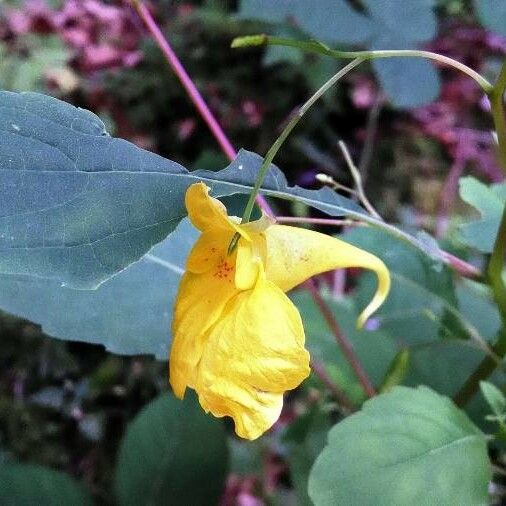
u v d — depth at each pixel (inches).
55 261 4.1
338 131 17.5
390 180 17.3
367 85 16.5
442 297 6.9
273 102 16.4
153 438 8.2
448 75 18.3
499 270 5.9
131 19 17.6
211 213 4.4
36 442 12.4
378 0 11.2
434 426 5.4
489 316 8.9
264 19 11.1
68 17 17.5
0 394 12.7
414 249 7.1
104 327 6.4
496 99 5.2
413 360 8.0
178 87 16.5
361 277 8.5
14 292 6.3
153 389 12.8
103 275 4.2
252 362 4.2
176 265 6.8
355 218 5.7
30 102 4.3
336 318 9.1
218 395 4.2
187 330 4.4
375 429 5.4
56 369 12.8
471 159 17.6
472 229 6.9
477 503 5.2
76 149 4.3
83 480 12.2
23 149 4.2
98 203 4.3
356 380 8.4
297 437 8.6
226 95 16.5
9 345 13.0
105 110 16.8
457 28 18.4
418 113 17.4
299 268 4.6
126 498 8.0
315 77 16.1
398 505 5.1
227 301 4.4
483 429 7.0
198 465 8.1
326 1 11.1
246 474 11.8
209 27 16.4
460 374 7.9
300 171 16.9
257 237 4.5
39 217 4.1
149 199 4.4
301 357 4.2
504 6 9.8
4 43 16.9
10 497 8.0
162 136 16.9
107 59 17.0
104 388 12.8
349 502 5.1
